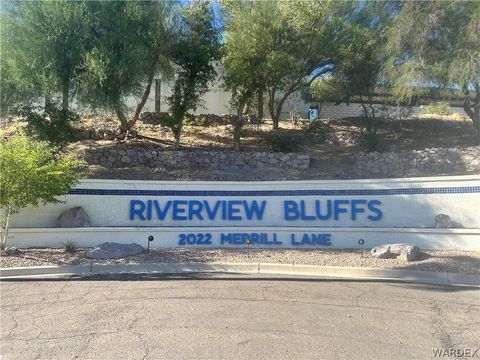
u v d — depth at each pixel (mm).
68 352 5594
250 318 6789
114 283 9031
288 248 12461
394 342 5922
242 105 19984
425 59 18250
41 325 6531
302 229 12688
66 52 16078
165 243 12570
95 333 6203
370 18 21125
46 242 12195
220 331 6246
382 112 22859
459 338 6090
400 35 18219
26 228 12289
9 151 10812
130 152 18391
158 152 18516
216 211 13828
